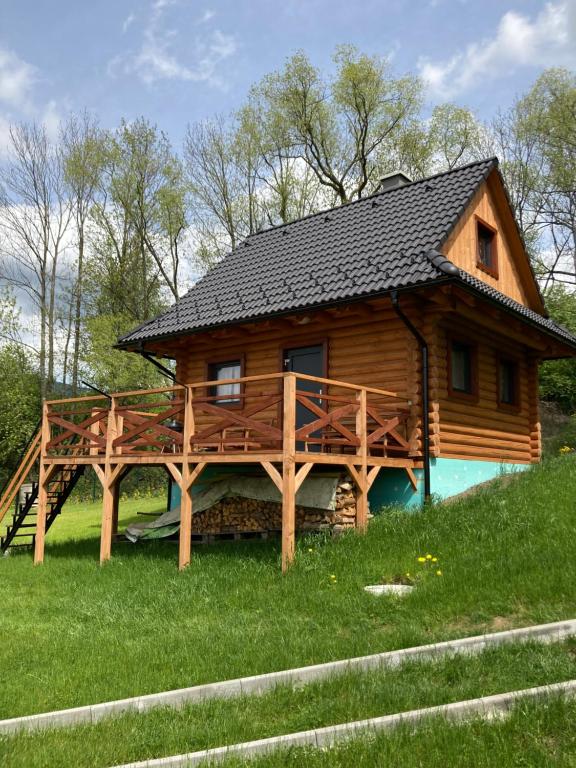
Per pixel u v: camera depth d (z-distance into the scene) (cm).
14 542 1605
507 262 1534
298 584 812
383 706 480
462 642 566
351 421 1208
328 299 1139
